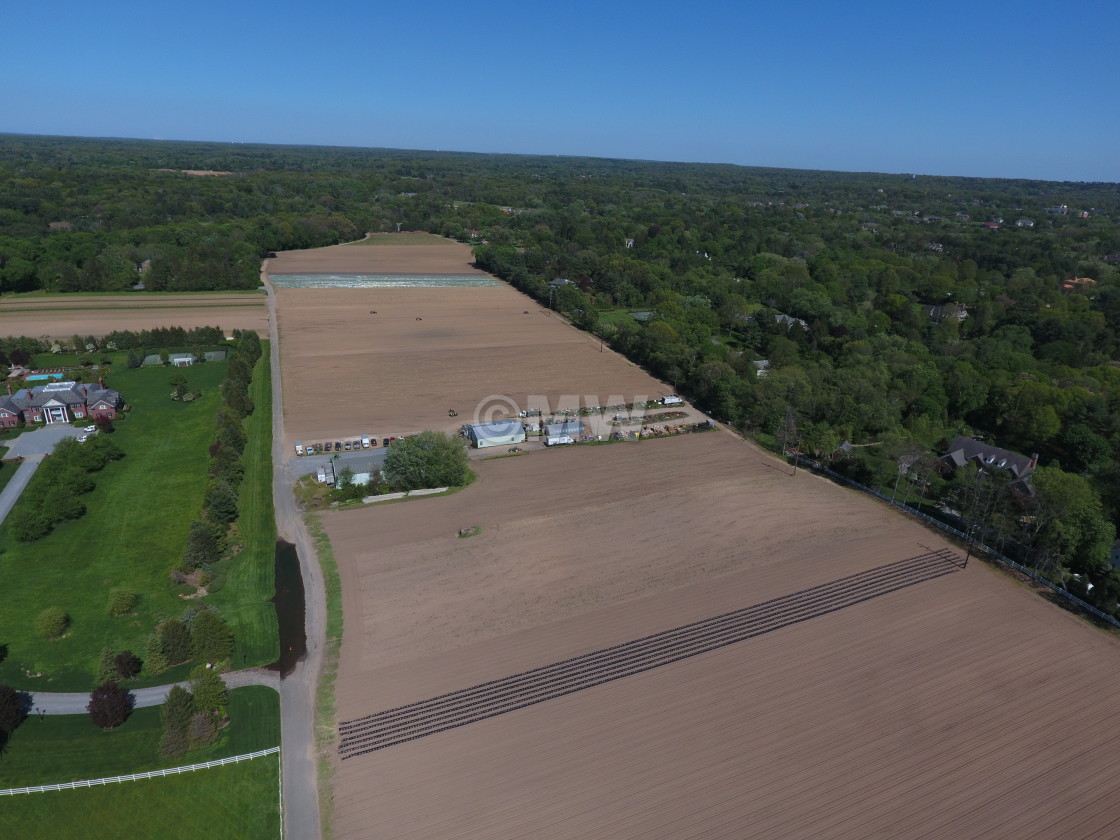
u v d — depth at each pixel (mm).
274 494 82125
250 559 69312
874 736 48812
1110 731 50125
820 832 41469
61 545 70062
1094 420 101500
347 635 58531
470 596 63906
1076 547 69750
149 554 69188
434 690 52406
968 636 60062
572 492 85000
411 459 83000
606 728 49000
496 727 48969
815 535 76125
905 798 44000
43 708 50062
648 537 74812
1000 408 110375
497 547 72188
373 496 82375
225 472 81875
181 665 55062
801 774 45531
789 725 49656
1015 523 75062
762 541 74562
